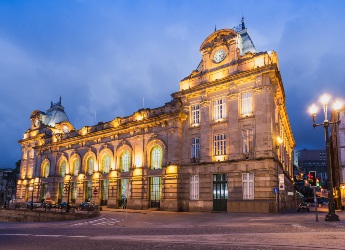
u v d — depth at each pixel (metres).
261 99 39.09
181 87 48.34
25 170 78.38
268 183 36.53
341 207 44.66
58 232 18.66
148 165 49.53
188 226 21.67
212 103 44.16
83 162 62.06
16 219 43.88
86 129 63.66
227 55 44.22
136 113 53.50
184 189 44.34
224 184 40.72
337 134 46.72
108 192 55.09
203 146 43.53
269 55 42.09
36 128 78.75
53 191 67.19
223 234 15.03
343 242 11.38
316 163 194.00
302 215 30.83
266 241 11.95
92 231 18.89
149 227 21.50
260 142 38.19
